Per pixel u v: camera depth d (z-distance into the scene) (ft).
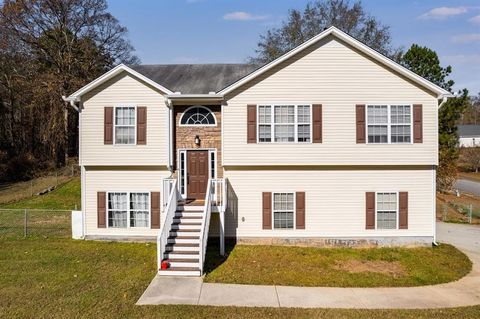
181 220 46.16
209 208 46.06
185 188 53.01
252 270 40.52
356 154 49.83
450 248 50.60
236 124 50.14
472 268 43.09
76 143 135.64
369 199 50.55
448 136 108.17
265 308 30.42
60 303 30.48
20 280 35.70
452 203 97.86
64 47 119.24
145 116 51.49
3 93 128.77
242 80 49.34
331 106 49.93
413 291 35.29
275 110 50.11
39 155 136.15
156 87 50.78
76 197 85.76
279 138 50.08
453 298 33.63
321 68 49.90
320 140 49.85
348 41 49.32
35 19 110.83
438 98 49.83
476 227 70.08
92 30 120.47
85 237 52.75
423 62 110.73
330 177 50.75
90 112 51.85
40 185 97.81
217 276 38.37
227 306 30.71
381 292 34.86
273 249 48.70
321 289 35.32
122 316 28.37
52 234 55.21
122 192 52.44
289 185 50.70
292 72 49.96
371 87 49.93
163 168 52.11
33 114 128.88
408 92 49.96
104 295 32.40
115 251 46.80
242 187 50.90
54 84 108.88
